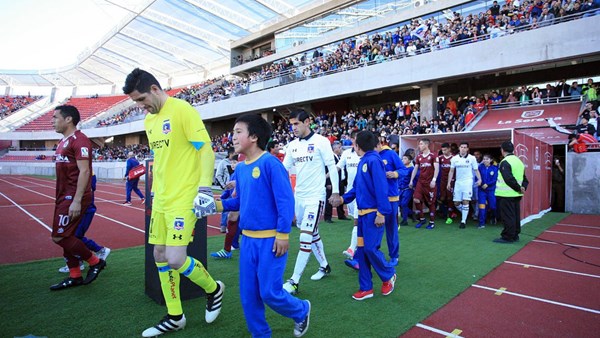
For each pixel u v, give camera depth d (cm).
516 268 535
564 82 1555
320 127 2108
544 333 333
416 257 594
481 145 1145
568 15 1388
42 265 548
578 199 1134
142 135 4288
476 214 975
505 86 1934
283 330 336
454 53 1641
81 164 422
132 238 763
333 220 993
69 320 354
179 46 3969
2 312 371
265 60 3128
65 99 5900
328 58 2320
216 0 2773
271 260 273
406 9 2147
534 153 1025
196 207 286
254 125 281
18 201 1466
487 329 341
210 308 343
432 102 1800
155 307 388
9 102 5719
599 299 416
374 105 2464
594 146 1136
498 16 1634
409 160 930
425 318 363
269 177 276
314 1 2791
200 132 312
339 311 378
